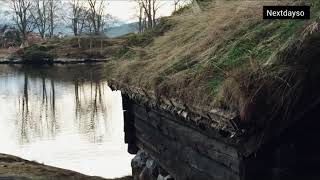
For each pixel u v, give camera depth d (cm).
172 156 723
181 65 649
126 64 900
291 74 409
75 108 2873
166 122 743
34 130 2212
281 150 452
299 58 409
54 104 3058
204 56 613
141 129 952
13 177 1098
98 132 2103
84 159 1579
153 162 861
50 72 5369
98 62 6594
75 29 8756
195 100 512
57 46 7244
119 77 924
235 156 481
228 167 504
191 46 696
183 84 560
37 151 1758
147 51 906
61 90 3731
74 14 8825
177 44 785
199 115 511
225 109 441
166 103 621
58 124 2348
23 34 8731
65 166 1488
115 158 1573
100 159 1567
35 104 3067
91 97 3325
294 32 441
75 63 6644
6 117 2594
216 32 642
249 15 612
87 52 6906
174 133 703
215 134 517
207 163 567
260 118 412
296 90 411
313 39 405
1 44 8662
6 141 1981
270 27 523
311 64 407
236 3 693
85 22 8612
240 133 421
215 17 720
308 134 453
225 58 528
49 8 9488
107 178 1222
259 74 414
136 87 773
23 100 3256
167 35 912
